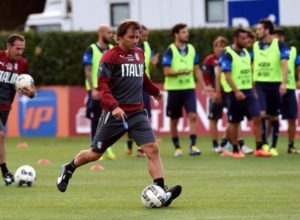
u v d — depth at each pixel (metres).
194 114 54.62
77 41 75.06
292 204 32.25
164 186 31.91
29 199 34.75
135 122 31.70
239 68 51.81
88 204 33.06
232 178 41.28
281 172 43.69
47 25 88.38
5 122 40.34
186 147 62.31
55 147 65.12
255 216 29.36
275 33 53.34
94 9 78.94
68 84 75.12
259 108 52.25
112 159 53.19
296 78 64.88
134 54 31.92
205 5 75.38
